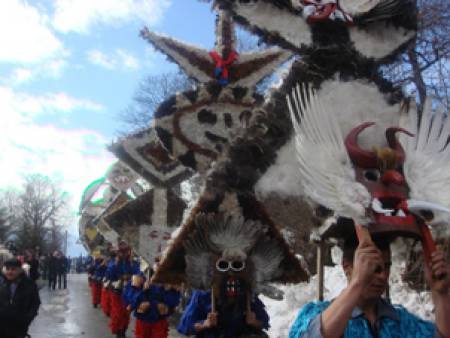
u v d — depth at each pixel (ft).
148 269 33.88
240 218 16.62
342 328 7.84
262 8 12.12
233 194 15.70
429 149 9.48
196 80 24.00
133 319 52.65
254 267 17.54
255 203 15.99
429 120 9.75
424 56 36.22
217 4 12.21
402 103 10.24
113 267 40.78
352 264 9.22
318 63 11.57
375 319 8.83
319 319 8.05
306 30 11.89
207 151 23.22
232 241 17.12
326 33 11.80
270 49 23.71
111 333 43.11
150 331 30.04
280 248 17.62
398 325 8.84
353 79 11.28
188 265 17.35
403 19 12.09
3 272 22.21
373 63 11.67
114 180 55.01
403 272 26.50
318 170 8.77
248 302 18.29
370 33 11.93
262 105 12.67
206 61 23.70
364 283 7.91
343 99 10.73
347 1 12.03
